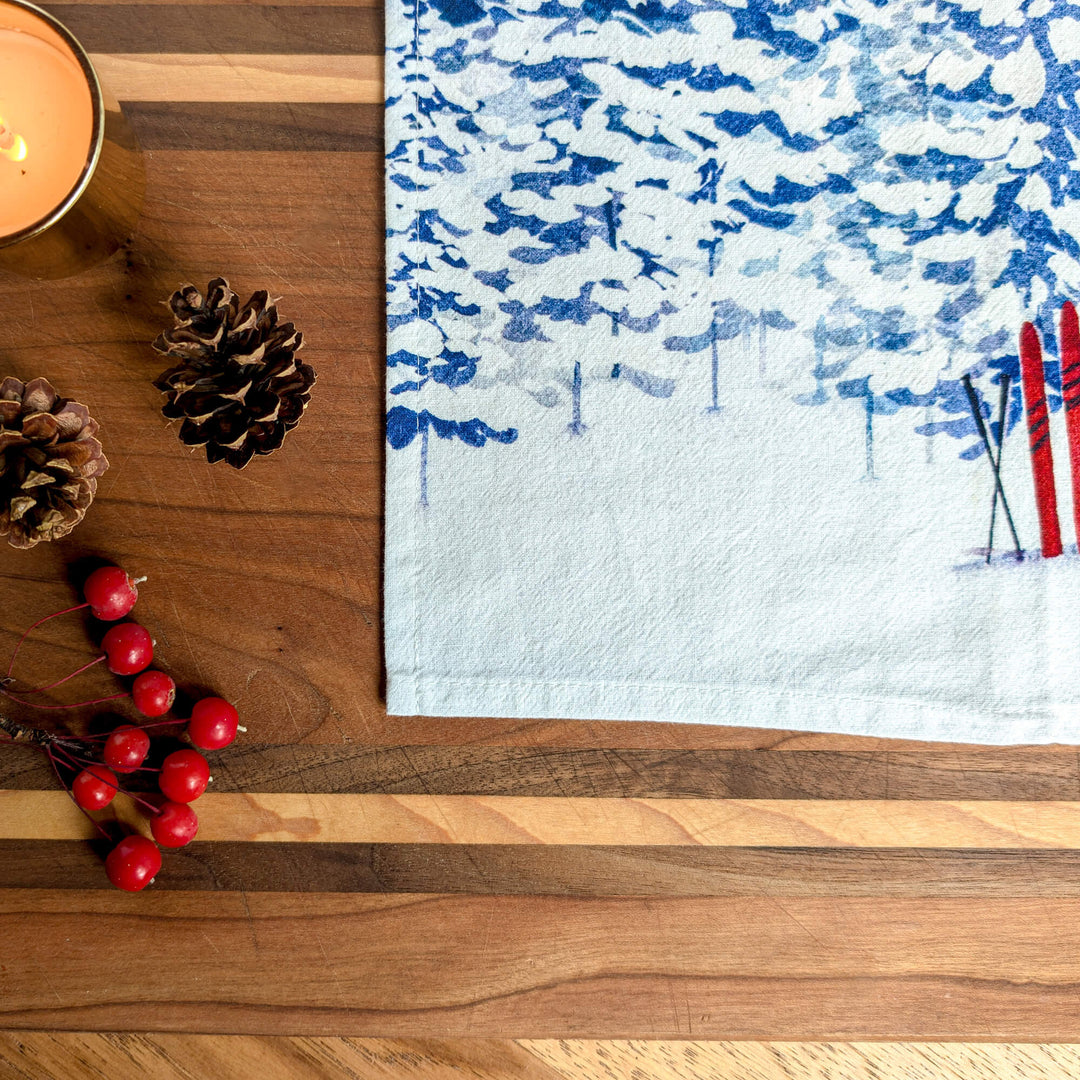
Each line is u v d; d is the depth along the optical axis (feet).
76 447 1.48
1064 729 1.60
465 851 1.65
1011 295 1.64
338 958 1.63
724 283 1.67
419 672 1.65
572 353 1.67
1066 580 1.62
